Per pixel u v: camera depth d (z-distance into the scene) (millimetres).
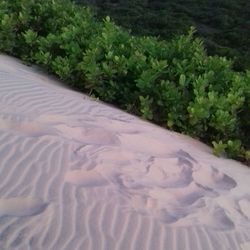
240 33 19594
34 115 5605
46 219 3738
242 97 7152
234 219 4523
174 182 4977
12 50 9328
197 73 7977
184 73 7750
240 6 24156
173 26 20297
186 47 8484
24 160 4496
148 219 4078
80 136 5418
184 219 4246
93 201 4129
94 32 9250
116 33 8727
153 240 3814
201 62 8070
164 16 21766
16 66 8305
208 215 4461
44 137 5031
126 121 6539
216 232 4176
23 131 5102
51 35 8719
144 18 21312
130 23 20672
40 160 4566
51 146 4887
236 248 4023
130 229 3881
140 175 4891
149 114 7242
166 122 7254
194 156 5957
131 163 5098
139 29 19562
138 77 7730
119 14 22562
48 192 4102
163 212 4281
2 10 9711
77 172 4543
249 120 7363
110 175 4688
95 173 4621
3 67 7633
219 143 6500
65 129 5469
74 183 4348
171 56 8375
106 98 7680
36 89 6656
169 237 3906
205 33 19672
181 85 7328
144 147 5703
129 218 4020
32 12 10094
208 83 7578
